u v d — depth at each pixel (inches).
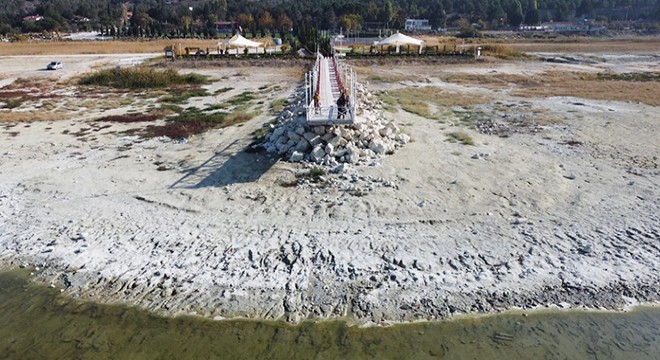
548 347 335.3
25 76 1658.5
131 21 4985.2
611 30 5339.6
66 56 2385.6
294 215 502.3
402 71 1699.1
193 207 527.8
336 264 418.0
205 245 451.5
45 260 437.4
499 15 5890.8
